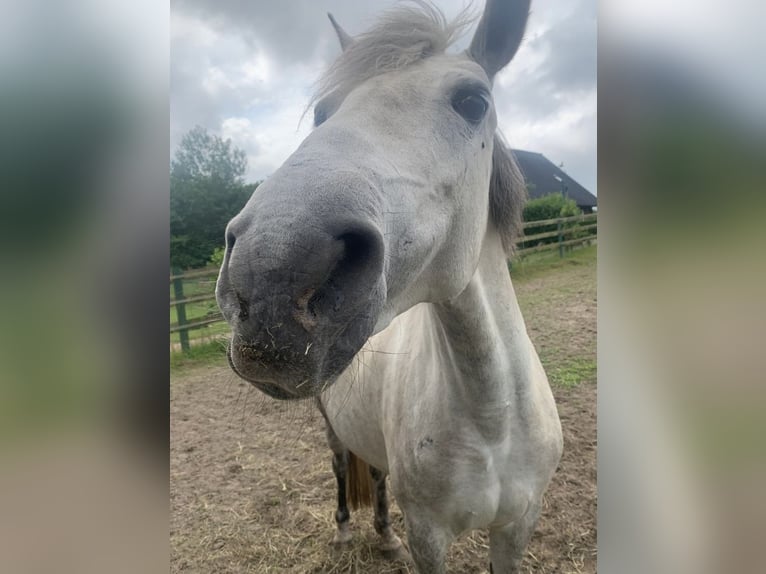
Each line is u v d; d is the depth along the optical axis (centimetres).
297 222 82
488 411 154
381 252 90
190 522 334
